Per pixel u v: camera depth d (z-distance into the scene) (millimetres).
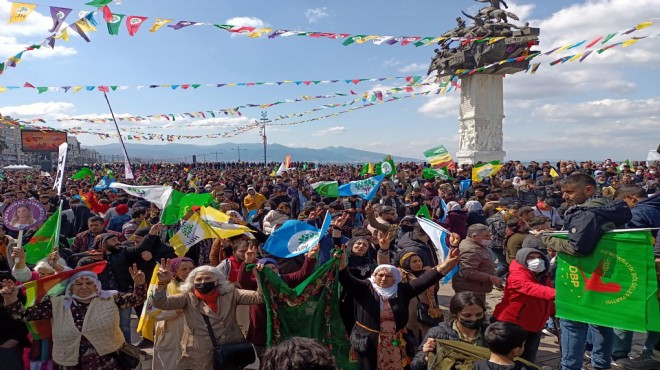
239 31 8766
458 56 26125
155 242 6645
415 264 5402
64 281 4461
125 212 10359
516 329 3084
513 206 8898
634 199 5914
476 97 27297
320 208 9641
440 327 3900
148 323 4848
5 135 94125
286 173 22328
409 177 19859
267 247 5523
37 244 6016
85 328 4344
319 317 4664
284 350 2363
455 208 9195
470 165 23875
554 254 5875
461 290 5949
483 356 3238
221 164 51344
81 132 25641
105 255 6391
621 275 4242
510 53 24125
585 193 4852
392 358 4484
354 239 5895
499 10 25203
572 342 5168
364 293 4668
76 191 16031
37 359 4816
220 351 4316
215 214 6926
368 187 9070
